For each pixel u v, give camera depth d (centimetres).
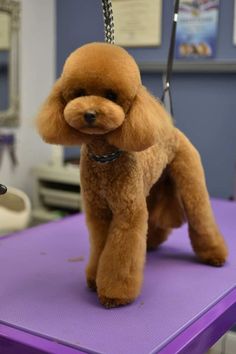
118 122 71
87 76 72
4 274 98
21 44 230
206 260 107
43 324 76
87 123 70
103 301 82
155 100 79
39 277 97
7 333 73
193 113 212
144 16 218
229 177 208
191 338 72
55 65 252
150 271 102
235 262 109
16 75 228
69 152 253
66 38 246
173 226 115
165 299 87
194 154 105
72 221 143
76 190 223
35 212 225
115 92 72
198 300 87
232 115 203
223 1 197
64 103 77
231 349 180
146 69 217
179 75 212
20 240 122
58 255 111
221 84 203
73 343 69
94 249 89
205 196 106
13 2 221
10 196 182
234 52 198
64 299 86
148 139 74
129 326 75
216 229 108
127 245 82
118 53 74
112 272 82
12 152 230
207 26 202
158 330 74
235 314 89
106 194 82
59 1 245
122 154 80
